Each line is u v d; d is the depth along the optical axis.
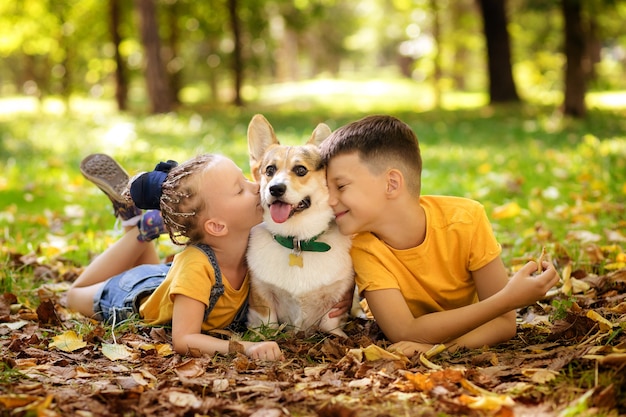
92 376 2.06
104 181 2.56
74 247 3.21
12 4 13.99
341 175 2.21
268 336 2.29
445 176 5.05
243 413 1.85
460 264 2.26
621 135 7.42
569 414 1.79
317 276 2.25
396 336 2.22
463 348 2.21
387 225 2.23
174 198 2.26
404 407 1.87
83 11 14.66
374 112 12.48
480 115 11.22
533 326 2.35
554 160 5.60
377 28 27.86
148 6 11.70
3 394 1.93
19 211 4.03
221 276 2.29
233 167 2.29
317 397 1.92
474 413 1.83
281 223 2.21
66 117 11.45
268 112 12.66
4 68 28.12
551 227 3.46
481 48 19.66
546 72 13.03
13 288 2.75
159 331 2.33
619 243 3.13
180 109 13.35
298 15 15.21
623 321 2.23
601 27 10.84
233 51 14.27
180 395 1.91
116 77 14.05
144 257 2.67
